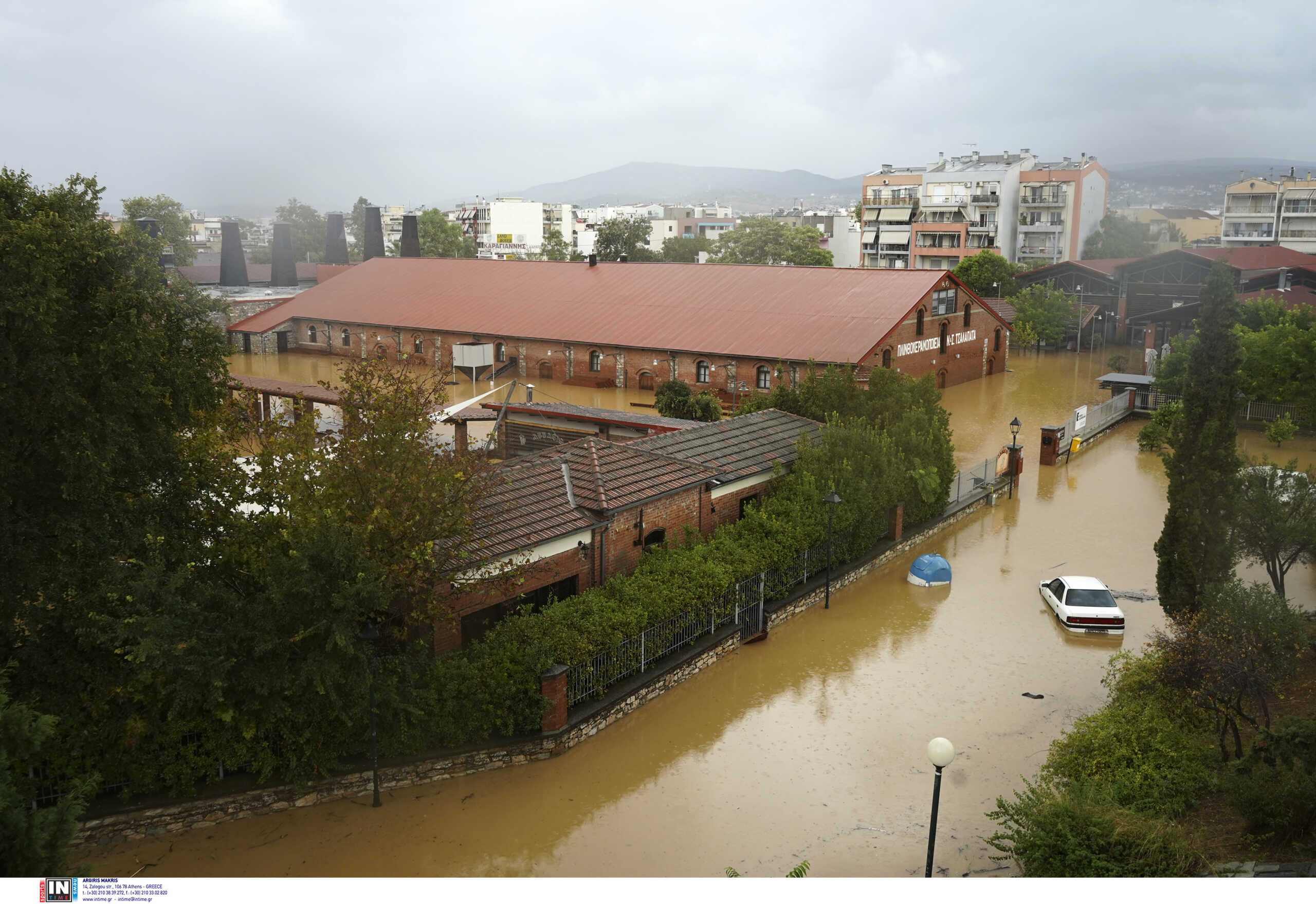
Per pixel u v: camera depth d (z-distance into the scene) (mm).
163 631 16297
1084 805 14805
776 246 128750
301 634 16766
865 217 137625
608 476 26078
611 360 69688
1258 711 19062
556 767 19453
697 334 66688
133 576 17828
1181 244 127438
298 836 17000
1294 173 122938
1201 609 20703
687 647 23969
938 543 34625
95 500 18484
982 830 17344
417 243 116688
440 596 19734
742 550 26125
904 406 37031
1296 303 72250
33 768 16406
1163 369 54562
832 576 29375
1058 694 22859
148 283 20266
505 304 79562
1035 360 83500
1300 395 49719
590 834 17188
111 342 18359
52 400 17328
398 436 19719
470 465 21141
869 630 26734
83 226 18938
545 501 24297
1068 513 38188
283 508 20734
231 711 16859
